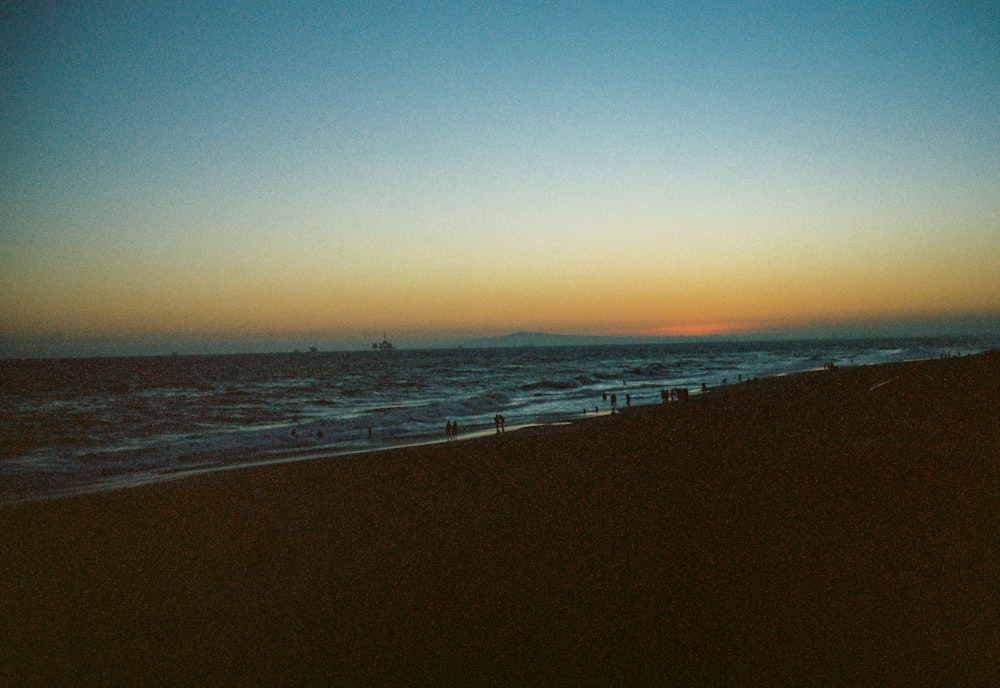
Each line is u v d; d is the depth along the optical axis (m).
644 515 14.21
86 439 38.03
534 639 8.62
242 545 14.22
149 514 17.52
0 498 21.22
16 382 101.44
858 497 13.48
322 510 17.30
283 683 8.02
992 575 9.15
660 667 7.61
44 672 8.55
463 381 96.88
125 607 10.77
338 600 10.59
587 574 10.81
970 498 12.45
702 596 9.46
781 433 24.19
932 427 18.06
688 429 28.86
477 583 10.87
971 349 163.62
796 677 7.12
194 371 140.88
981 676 6.84
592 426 33.53
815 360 134.88
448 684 7.65
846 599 8.89
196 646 9.19
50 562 13.34
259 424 46.09
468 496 17.97
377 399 68.25
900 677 6.95
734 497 14.84
